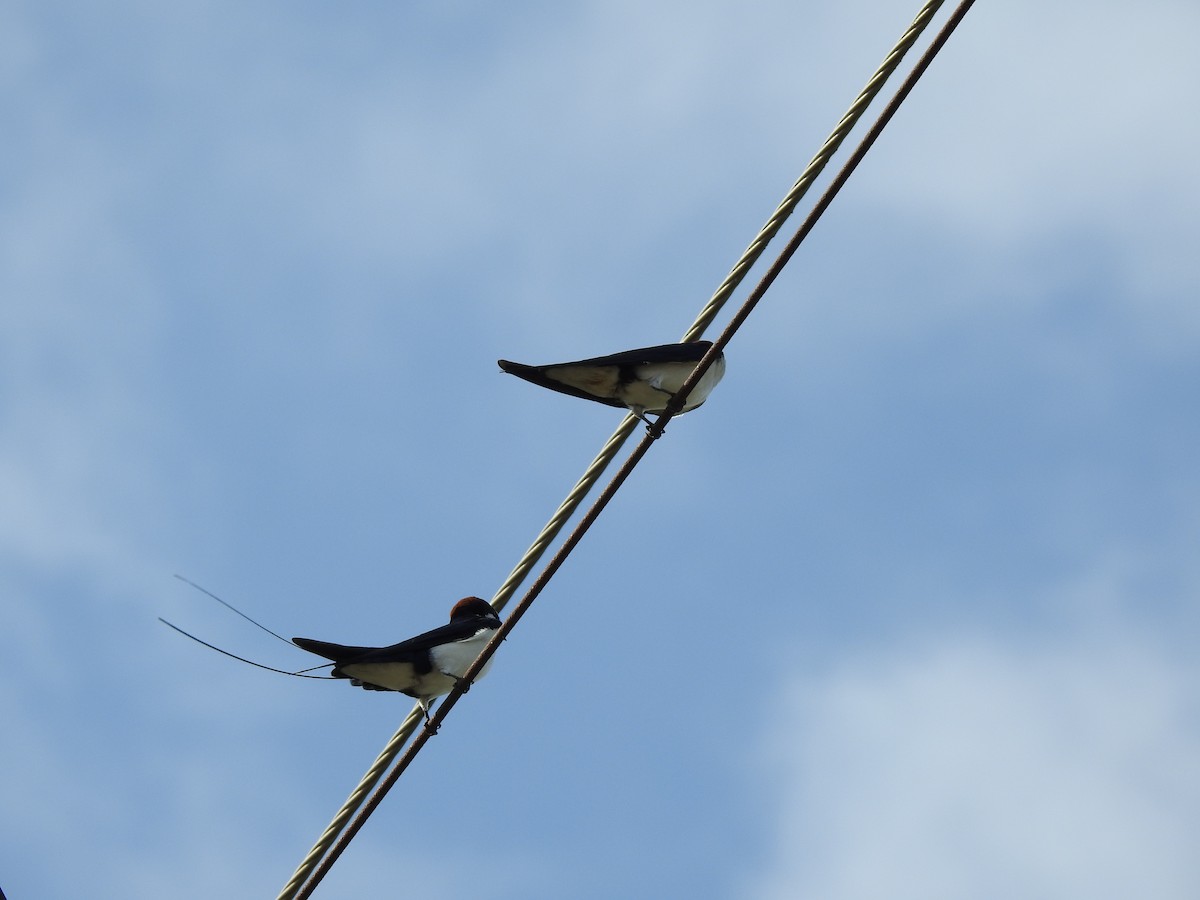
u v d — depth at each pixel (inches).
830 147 526.3
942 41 496.7
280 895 520.7
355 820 510.6
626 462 504.4
